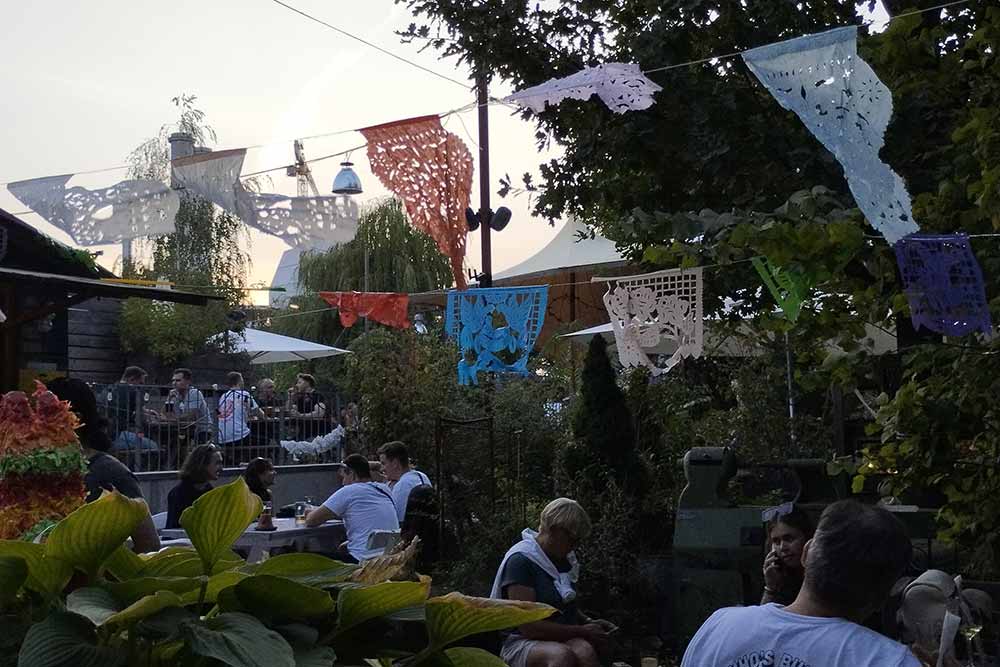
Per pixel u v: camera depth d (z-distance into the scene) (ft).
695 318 18.28
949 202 16.60
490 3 26.50
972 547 17.17
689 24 22.85
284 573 7.04
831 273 14.32
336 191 16.12
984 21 17.51
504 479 33.32
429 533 30.96
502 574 19.17
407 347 40.47
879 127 11.42
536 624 18.75
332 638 6.68
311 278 84.28
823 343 17.83
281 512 35.32
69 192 15.98
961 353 15.69
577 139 26.37
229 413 40.78
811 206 14.37
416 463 38.81
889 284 17.70
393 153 16.56
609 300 19.16
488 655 7.26
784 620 8.74
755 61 11.74
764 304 23.29
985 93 17.26
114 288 28.35
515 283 50.83
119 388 36.42
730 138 22.39
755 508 23.36
